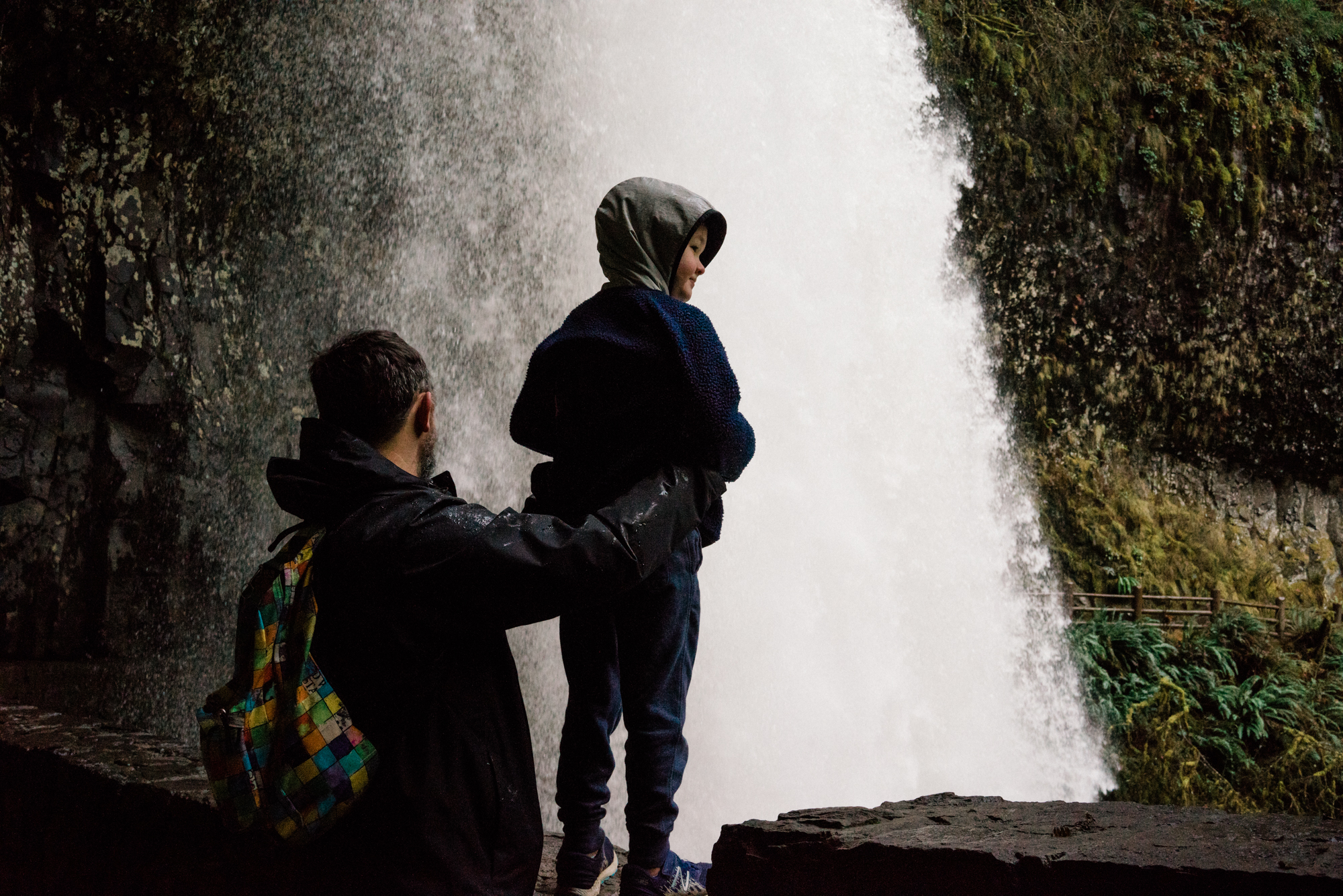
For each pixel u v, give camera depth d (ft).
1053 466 69.82
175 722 37.81
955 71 60.80
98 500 37.32
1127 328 71.61
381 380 5.35
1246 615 60.18
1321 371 76.13
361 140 45.01
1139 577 66.85
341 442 5.26
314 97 43.34
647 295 5.76
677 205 6.00
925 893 4.85
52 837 9.91
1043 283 68.08
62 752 10.13
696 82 49.19
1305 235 74.13
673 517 5.28
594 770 6.30
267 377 43.29
